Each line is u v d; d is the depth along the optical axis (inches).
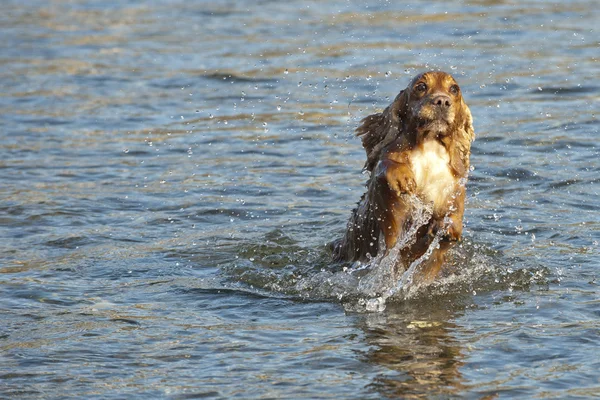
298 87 2176.4
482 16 2878.9
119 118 1994.3
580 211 1385.3
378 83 2165.4
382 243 1088.8
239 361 896.3
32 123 1961.1
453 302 1047.6
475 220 1354.6
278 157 1716.3
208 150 1766.7
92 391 842.2
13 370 887.1
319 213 1422.2
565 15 2859.3
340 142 1796.3
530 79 2162.9
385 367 872.9
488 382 840.3
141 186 1565.0
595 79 2148.1
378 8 3083.2
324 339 945.5
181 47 2642.7
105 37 2824.8
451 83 1058.7
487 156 1673.2
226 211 1435.8
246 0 3373.5
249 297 1082.7
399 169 1035.9
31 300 1075.9
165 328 986.1
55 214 1412.4
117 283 1136.8
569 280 1110.4
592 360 880.9
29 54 2608.3
